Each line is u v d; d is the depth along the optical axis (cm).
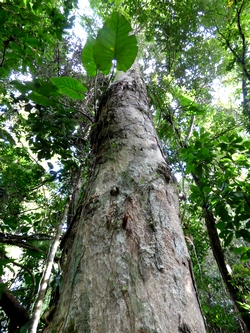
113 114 198
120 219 112
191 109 420
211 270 637
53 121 330
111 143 167
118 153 156
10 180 372
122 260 94
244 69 485
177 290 86
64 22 313
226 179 300
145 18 563
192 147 318
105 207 120
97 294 85
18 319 227
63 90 210
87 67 209
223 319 452
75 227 155
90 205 127
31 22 281
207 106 581
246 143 311
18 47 267
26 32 266
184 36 602
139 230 106
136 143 162
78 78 392
